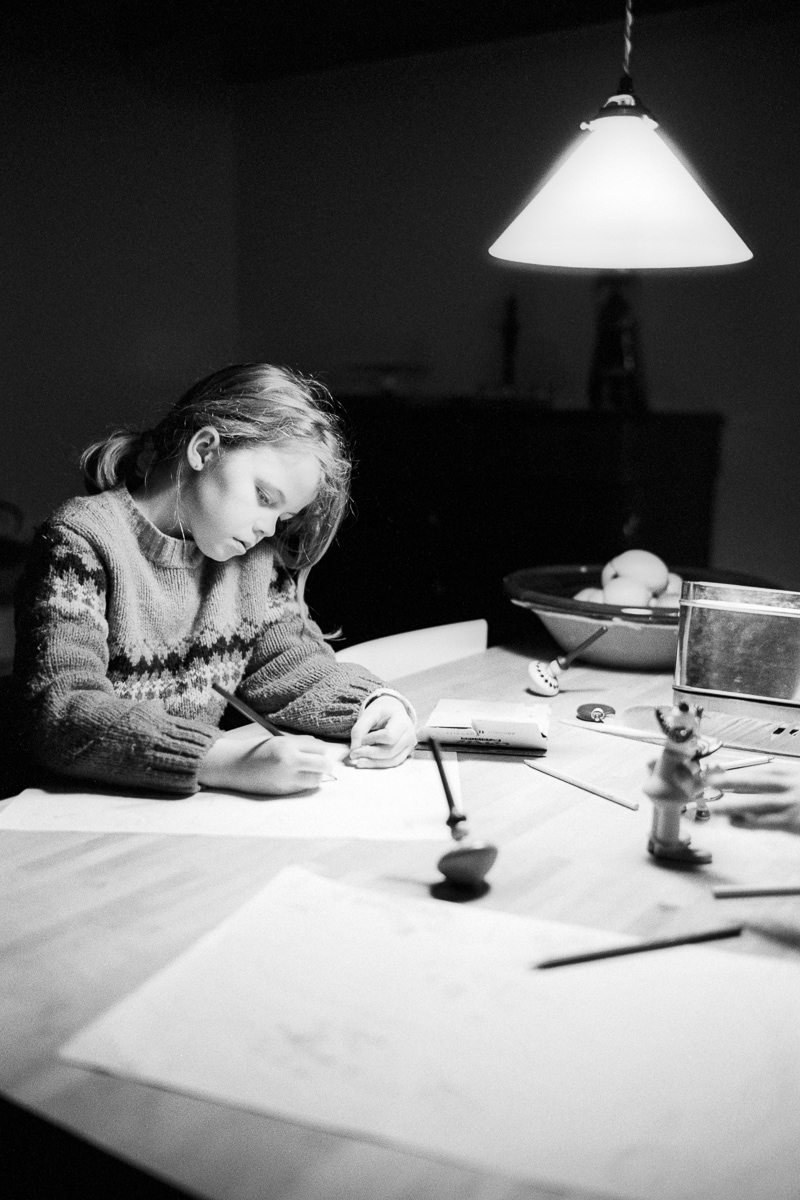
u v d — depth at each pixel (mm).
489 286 2312
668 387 2131
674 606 1637
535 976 718
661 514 2176
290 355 2701
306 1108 575
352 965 728
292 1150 544
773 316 2004
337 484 1534
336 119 2514
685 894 872
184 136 2750
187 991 690
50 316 2732
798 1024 670
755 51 1955
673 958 750
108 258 2826
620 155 1338
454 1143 549
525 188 2248
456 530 2424
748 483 2076
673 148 1399
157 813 1032
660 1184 523
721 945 781
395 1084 598
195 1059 618
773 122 1958
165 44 2703
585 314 2189
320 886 850
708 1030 659
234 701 1154
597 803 1091
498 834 994
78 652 1220
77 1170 556
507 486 2342
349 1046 632
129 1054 622
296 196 2613
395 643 1762
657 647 1611
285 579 1580
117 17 2684
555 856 944
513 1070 611
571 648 1682
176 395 2883
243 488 1354
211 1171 528
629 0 1396
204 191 2758
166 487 1421
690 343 2094
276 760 1079
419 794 1103
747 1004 691
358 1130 558
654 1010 680
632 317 2143
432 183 2377
